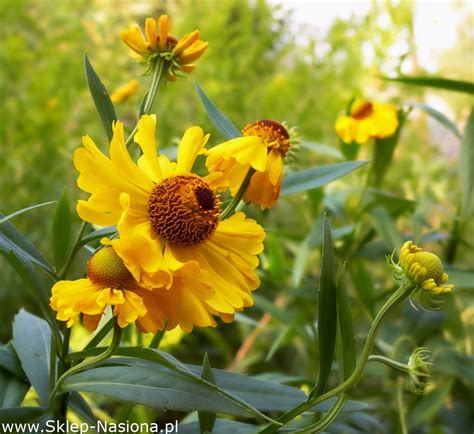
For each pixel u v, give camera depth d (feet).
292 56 2.23
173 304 0.52
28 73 1.86
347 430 1.00
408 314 1.12
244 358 1.60
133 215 0.54
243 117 1.96
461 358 1.06
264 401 0.65
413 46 1.58
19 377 0.73
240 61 2.05
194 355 1.70
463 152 1.11
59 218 0.69
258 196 0.63
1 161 1.71
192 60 0.71
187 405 0.55
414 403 1.07
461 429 1.17
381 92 1.79
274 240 1.17
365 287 1.15
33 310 1.64
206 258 0.56
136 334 1.07
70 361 0.64
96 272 0.50
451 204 1.81
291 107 1.96
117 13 2.25
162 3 2.36
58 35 1.98
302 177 0.76
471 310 1.30
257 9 2.17
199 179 0.58
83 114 1.94
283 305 1.51
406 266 0.56
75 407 0.71
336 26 1.96
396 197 1.14
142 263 0.49
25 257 0.62
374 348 1.21
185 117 1.87
